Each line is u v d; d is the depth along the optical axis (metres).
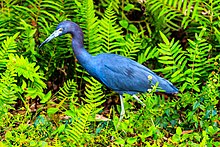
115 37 11.59
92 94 9.12
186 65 12.62
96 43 11.67
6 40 11.84
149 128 8.94
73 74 12.12
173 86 10.70
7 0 12.00
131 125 9.22
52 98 10.96
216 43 11.94
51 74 12.04
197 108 10.12
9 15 11.95
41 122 9.45
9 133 8.72
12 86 9.95
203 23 11.70
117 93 11.80
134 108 10.97
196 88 10.80
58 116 10.28
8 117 9.80
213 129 9.19
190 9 12.12
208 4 12.00
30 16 11.84
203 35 11.92
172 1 11.77
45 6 11.80
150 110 9.45
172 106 10.12
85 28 11.58
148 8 12.48
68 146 8.97
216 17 12.20
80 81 12.16
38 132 9.14
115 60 10.77
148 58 11.49
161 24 12.44
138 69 10.69
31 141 8.58
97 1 13.09
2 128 9.52
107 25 11.56
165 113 10.13
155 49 11.53
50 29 11.67
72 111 9.66
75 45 10.92
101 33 11.60
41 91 10.80
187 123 10.16
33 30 11.35
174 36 13.03
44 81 11.98
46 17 12.02
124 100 11.13
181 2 11.73
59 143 8.66
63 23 10.84
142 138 8.74
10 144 8.64
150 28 12.89
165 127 9.80
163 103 10.01
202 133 9.33
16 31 12.02
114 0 12.25
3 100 9.66
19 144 8.67
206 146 8.87
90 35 11.59
